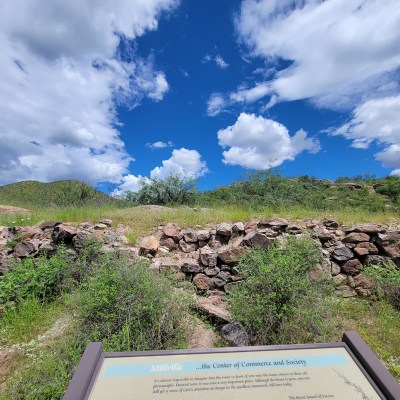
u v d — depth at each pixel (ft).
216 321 13.26
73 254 18.04
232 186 49.55
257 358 7.08
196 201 41.39
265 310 11.99
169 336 11.19
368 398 6.35
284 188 46.34
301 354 7.21
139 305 10.88
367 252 17.90
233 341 11.69
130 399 6.26
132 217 24.22
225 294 16.20
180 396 6.34
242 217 23.36
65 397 5.99
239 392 6.44
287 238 17.33
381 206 56.54
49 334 12.55
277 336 11.66
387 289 15.93
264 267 13.35
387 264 17.22
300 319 11.74
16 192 75.00
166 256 19.01
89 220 23.95
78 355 9.71
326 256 17.75
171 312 11.84
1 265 18.37
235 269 16.44
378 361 6.85
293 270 13.48
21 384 9.70
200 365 6.93
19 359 11.48
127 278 12.14
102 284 11.72
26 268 17.26
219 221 23.02
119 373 6.77
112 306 11.16
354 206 57.26
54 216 25.54
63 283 16.46
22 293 15.47
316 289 14.40
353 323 13.94
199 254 18.48
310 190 63.72
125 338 10.20
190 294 14.44
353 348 7.23
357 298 16.26
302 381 6.65
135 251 17.81
